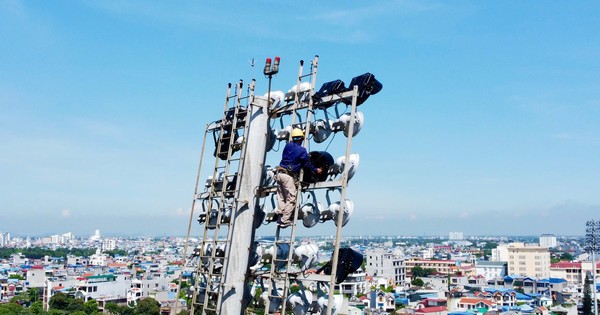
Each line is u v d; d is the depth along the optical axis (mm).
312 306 11438
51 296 112688
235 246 12625
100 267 190875
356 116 11578
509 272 177000
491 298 111062
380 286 134000
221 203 13461
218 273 13125
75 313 94625
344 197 11062
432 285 144750
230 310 12367
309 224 11641
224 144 14367
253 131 13031
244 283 12531
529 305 106562
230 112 14258
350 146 11156
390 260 173125
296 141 12250
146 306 100938
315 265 11867
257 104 13117
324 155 11844
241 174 12914
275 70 12844
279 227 12047
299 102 12547
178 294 14578
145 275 148875
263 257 12547
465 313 90062
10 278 155500
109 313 104625
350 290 118562
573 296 124875
